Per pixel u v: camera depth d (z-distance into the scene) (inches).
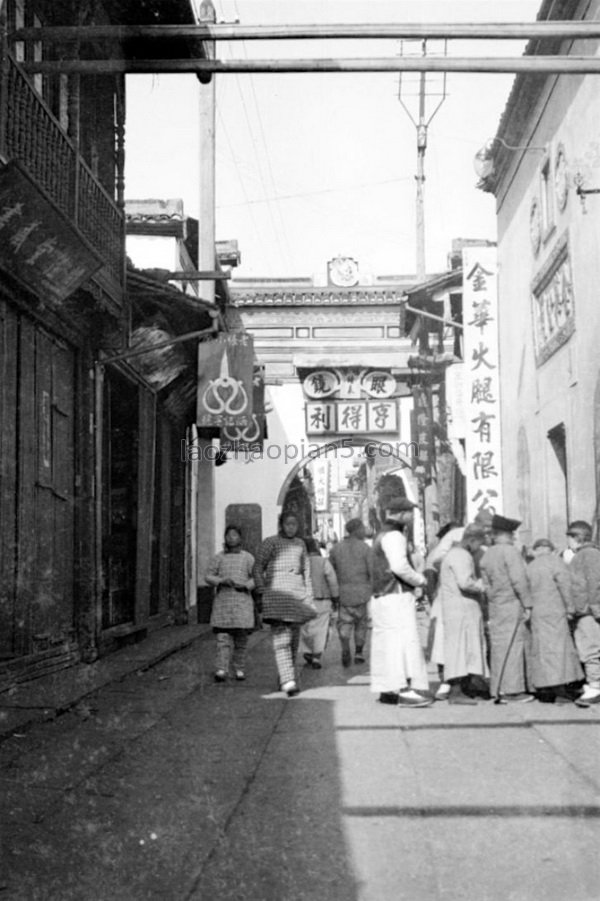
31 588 378.3
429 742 276.7
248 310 1196.5
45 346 402.9
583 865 162.7
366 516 1931.6
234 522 1035.3
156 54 278.7
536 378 611.2
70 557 441.4
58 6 380.2
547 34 254.7
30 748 268.8
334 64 260.7
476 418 716.0
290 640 382.6
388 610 353.1
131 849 175.5
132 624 553.9
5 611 350.6
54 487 413.7
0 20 279.9
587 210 479.5
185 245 882.1
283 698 367.9
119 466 571.5
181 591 732.0
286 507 1493.6
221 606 419.2
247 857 170.7
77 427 451.5
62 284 379.9
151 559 645.9
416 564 406.0
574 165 505.4
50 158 362.3
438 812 198.5
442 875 159.8
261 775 236.4
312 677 443.5
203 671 453.7
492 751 261.9
